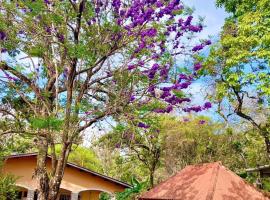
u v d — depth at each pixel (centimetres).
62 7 996
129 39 1034
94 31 1026
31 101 1184
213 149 2389
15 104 1198
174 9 1021
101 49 1023
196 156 2383
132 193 1816
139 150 2225
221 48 1425
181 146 2334
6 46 1027
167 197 1134
